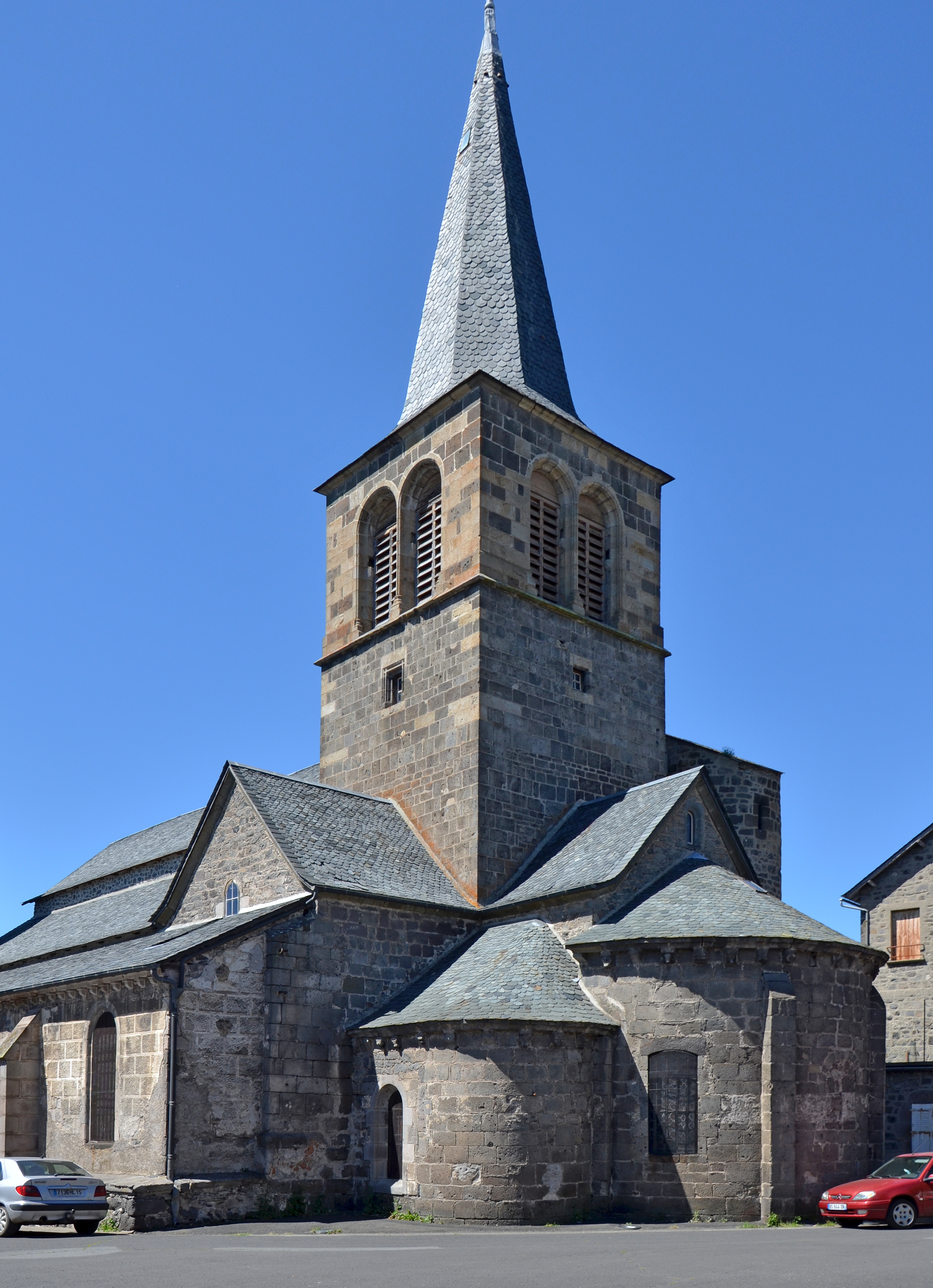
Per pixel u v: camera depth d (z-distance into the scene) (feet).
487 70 155.63
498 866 115.55
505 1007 93.50
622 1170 93.15
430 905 109.40
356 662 135.33
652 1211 91.40
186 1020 95.66
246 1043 98.02
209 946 97.45
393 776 126.82
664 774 133.59
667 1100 93.15
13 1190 82.12
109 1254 67.41
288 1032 99.40
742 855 115.34
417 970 108.47
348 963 104.17
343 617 138.41
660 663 136.77
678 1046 93.20
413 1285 51.60
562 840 117.80
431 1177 92.48
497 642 120.88
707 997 93.50
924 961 142.00
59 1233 84.12
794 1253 63.67
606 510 136.87
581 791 124.57
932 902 143.02
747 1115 90.53
